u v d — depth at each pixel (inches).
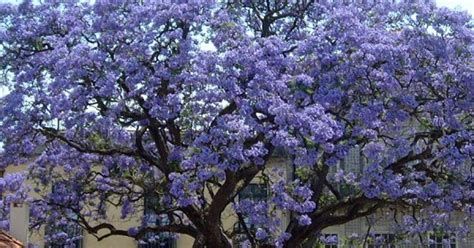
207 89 687.1
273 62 695.7
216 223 772.6
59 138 767.1
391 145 742.5
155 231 834.2
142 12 696.4
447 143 717.9
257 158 698.8
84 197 858.1
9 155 757.3
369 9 753.6
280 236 755.4
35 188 885.8
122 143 779.4
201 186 715.4
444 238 995.9
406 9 735.1
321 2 766.5
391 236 979.9
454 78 719.7
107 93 683.4
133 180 835.4
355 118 703.1
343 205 806.5
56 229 928.9
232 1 784.3
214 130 672.4
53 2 748.0
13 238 861.2
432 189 734.5
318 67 704.4
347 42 699.4
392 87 711.1
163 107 690.2
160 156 778.2
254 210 759.7
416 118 753.0
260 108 679.1
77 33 716.0
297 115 659.4
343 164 968.3
